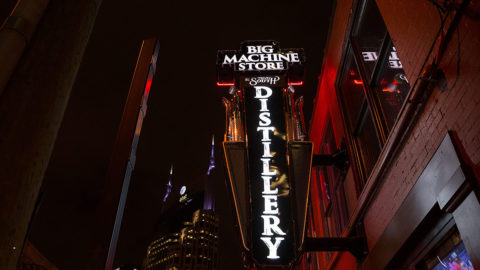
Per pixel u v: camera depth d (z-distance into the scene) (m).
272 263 7.63
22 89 1.83
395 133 6.21
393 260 6.67
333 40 11.93
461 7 4.37
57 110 1.96
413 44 5.78
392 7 6.64
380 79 8.21
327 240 8.05
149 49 4.75
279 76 10.98
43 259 9.34
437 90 5.02
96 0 2.46
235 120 9.85
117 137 3.75
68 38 2.11
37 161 1.78
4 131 1.70
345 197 10.80
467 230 4.32
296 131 9.59
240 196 8.45
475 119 4.20
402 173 6.25
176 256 161.75
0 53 1.83
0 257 1.53
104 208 3.20
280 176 8.72
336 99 11.60
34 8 2.04
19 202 1.65
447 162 4.73
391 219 6.64
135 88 4.30
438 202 4.90
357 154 9.68
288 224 8.05
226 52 11.75
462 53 4.45
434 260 5.73
